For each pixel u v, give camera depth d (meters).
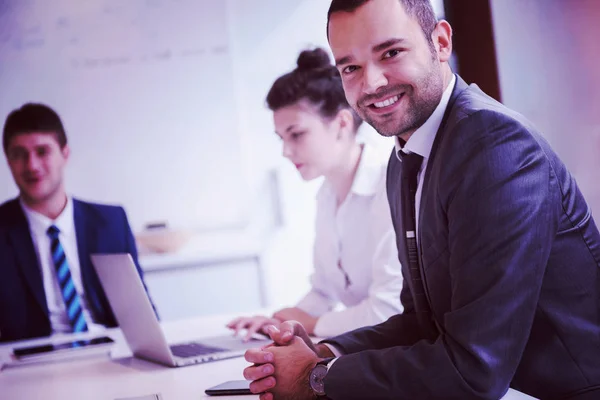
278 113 2.39
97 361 2.25
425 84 1.36
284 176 4.88
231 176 4.83
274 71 4.89
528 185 1.22
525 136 1.25
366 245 2.38
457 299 1.24
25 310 3.34
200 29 4.78
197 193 4.80
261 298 4.63
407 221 1.53
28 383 1.99
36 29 4.61
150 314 1.91
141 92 4.73
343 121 2.38
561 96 2.89
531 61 2.85
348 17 1.34
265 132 4.89
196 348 2.14
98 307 3.42
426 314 1.54
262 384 1.41
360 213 2.37
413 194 1.52
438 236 1.35
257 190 4.88
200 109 4.80
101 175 4.70
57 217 3.48
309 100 2.35
